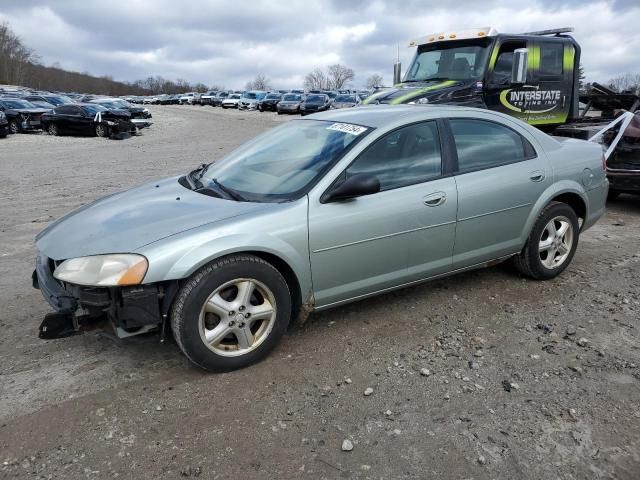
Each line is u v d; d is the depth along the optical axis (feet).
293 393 9.95
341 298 11.85
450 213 12.73
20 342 11.89
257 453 8.38
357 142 11.89
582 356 11.21
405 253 12.33
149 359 11.14
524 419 9.17
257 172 12.59
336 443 8.61
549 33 32.17
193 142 63.72
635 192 23.43
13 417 9.23
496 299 14.11
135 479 7.84
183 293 9.94
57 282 10.52
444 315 13.17
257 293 10.78
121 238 10.10
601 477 7.88
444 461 8.20
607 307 13.64
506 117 14.53
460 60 29.63
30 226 22.26
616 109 35.94
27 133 85.51
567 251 15.52
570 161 15.25
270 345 10.96
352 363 10.98
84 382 10.30
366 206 11.59
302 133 13.51
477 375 10.52
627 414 9.29
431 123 12.98
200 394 9.91
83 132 76.64
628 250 18.49
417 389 10.05
